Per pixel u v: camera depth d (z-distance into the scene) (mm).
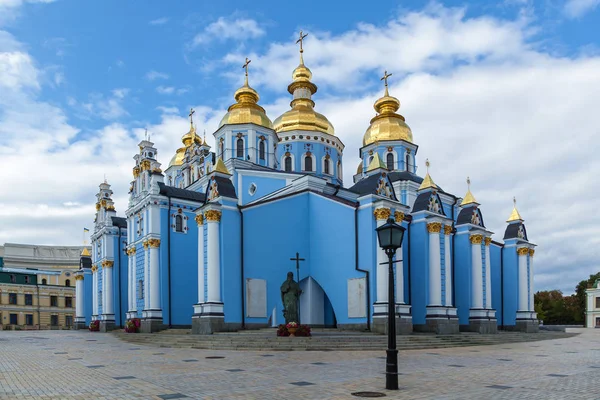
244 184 47312
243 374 16391
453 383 14898
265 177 47344
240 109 50688
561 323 100312
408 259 37750
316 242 37125
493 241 49188
